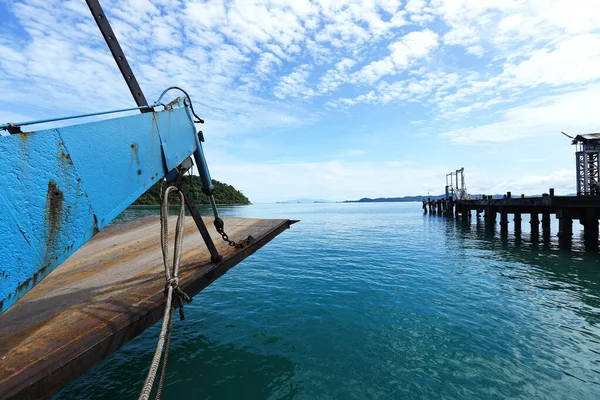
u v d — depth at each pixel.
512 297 7.23
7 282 1.39
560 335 5.27
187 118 3.30
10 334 2.36
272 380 4.08
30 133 1.52
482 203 23.03
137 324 2.61
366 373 4.23
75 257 4.89
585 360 4.50
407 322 5.85
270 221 7.20
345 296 7.45
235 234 5.93
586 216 13.55
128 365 4.53
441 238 18.42
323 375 4.20
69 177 1.72
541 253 12.77
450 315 6.17
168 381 4.08
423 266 10.73
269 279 9.29
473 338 5.19
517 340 5.11
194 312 6.48
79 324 2.48
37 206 1.53
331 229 26.08
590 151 19.47
